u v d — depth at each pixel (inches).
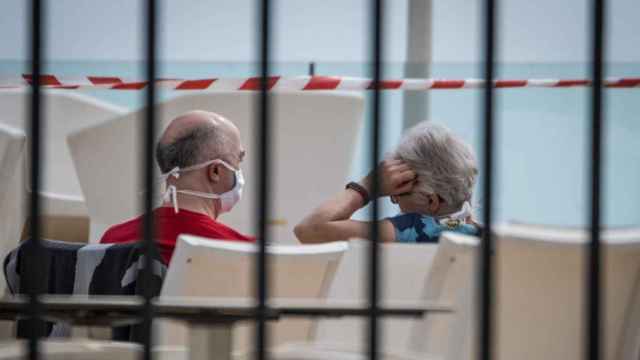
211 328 358.6
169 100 682.8
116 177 687.7
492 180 316.2
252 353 408.2
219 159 536.4
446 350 412.2
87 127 687.7
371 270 315.9
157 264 480.4
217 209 540.1
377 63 311.3
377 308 316.8
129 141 687.1
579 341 408.5
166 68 793.6
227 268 409.1
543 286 403.9
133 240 527.8
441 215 563.2
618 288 420.2
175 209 526.9
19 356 391.2
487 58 314.7
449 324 414.9
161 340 433.7
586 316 356.8
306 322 442.3
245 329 435.8
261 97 309.4
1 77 681.0
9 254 506.6
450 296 413.4
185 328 434.3
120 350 397.7
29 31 311.0
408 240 556.7
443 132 566.9
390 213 661.3
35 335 307.3
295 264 416.2
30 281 306.8
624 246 413.1
